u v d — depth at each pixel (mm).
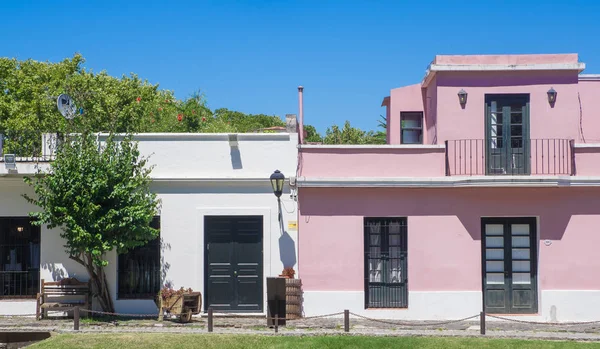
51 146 17969
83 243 16375
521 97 17953
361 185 17594
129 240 16562
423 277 17719
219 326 16078
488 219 18016
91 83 31938
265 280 17719
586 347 14000
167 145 17891
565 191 17656
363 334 15062
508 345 14148
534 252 17969
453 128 17984
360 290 17672
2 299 17906
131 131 17891
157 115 31844
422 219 17797
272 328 15828
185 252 17750
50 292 17406
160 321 16844
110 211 16156
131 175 16766
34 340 15227
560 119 17844
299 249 17719
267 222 17734
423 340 14531
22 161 17375
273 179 17281
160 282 17672
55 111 30578
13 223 18125
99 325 16188
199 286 17656
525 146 17844
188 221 17781
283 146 17891
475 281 17688
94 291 17609
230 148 17875
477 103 17984
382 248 17969
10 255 18062
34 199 17719
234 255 17844
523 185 17188
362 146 17844
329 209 17797
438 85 18078
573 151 17688
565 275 17641
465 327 16422
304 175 17828
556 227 17688
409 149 17844
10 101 32656
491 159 17891
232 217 17891
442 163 17766
